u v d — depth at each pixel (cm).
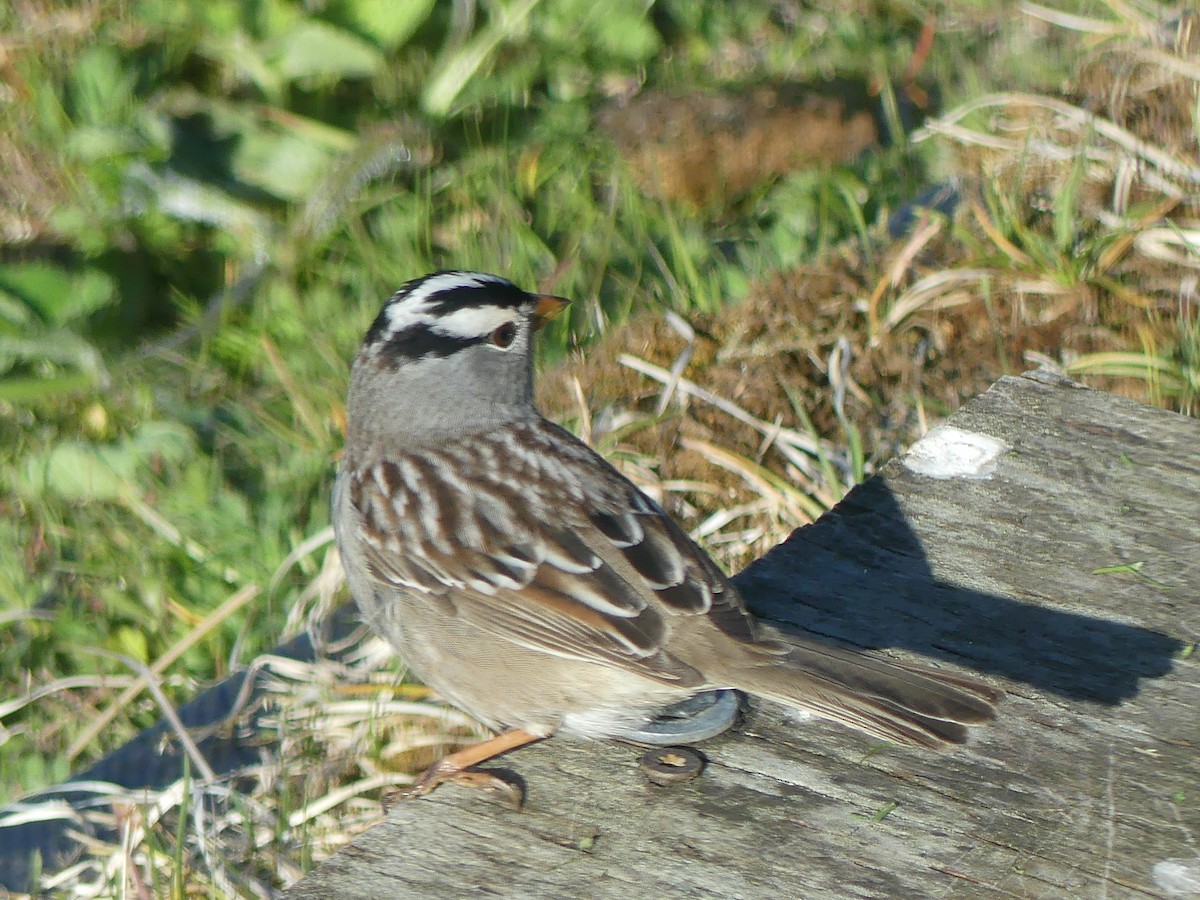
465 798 506
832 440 968
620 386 1015
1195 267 1073
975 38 1458
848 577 614
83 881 752
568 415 997
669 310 1066
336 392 1060
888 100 1341
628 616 582
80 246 1209
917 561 621
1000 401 715
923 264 1100
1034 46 1377
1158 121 1202
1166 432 693
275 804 766
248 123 1300
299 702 827
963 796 503
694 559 613
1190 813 494
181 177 1250
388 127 1298
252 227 1226
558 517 646
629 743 528
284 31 1350
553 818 497
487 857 484
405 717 808
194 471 1017
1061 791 505
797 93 1363
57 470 1030
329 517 974
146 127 1283
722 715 536
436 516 659
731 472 945
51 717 881
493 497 660
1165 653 568
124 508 1012
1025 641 577
